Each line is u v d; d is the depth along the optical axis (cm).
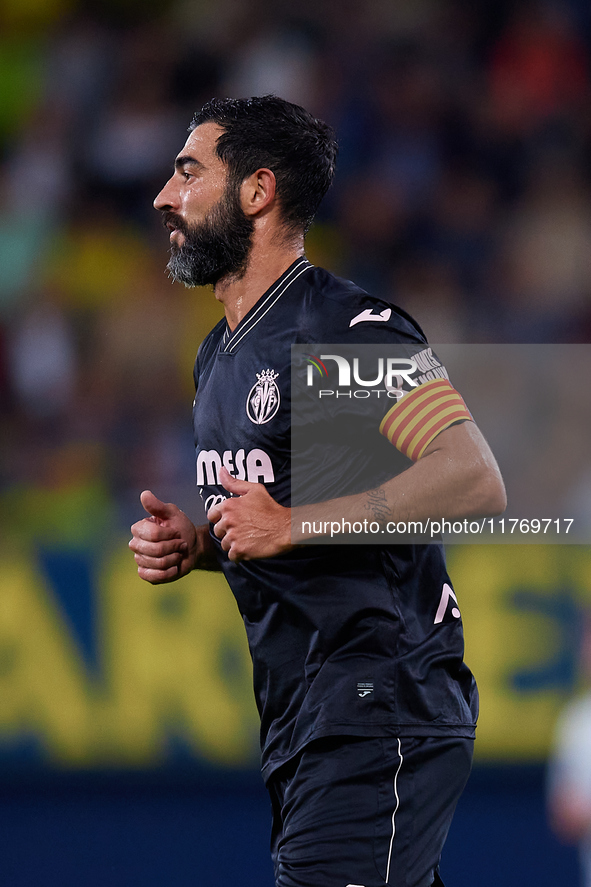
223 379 855
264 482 824
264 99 882
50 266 2808
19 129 3102
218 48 3228
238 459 838
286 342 823
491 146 3119
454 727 819
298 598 810
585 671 1692
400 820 791
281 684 832
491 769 1722
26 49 3250
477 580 1759
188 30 3272
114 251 2836
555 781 1666
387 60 3238
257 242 867
